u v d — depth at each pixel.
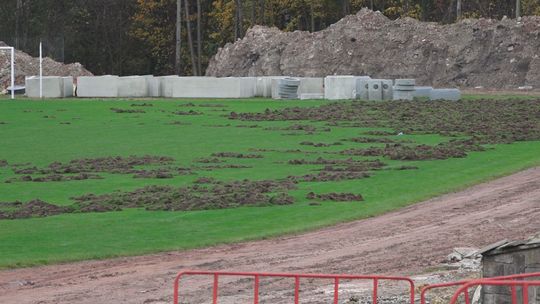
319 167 54.19
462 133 70.31
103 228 37.12
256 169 53.25
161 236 36.03
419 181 49.16
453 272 29.83
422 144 63.97
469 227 37.62
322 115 83.44
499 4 159.38
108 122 77.94
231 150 61.47
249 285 28.78
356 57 122.94
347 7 160.12
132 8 156.75
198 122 78.50
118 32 154.88
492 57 118.56
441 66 119.75
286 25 165.38
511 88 114.69
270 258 32.56
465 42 120.25
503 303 23.06
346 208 42.31
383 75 120.81
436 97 99.31
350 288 28.03
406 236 36.31
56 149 61.81
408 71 120.25
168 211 40.88
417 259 32.00
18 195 44.50
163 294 27.11
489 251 23.09
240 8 153.62
